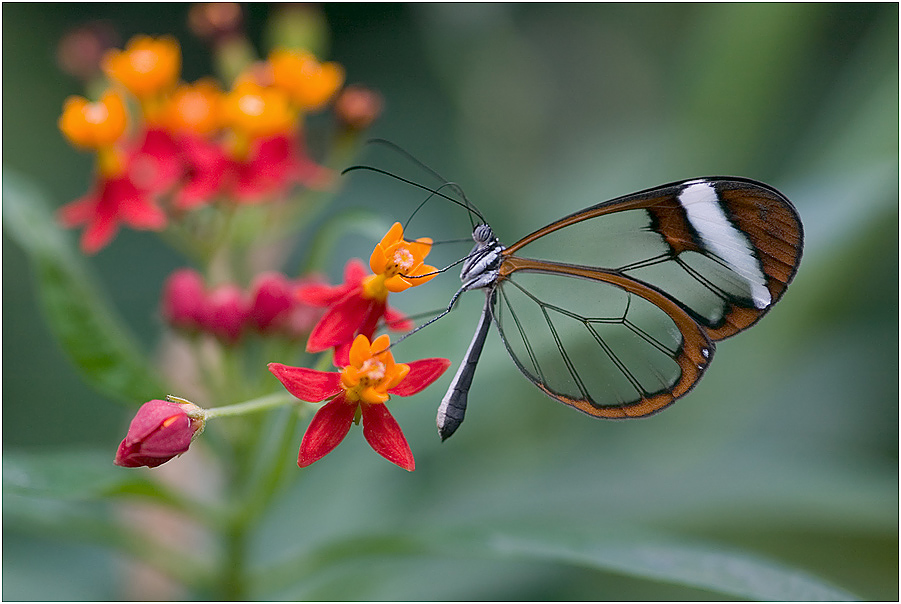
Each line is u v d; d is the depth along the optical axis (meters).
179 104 0.49
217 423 0.49
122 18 0.56
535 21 0.56
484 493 0.51
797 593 0.47
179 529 0.50
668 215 0.48
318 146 0.53
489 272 0.48
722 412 0.52
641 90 0.56
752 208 0.48
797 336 0.52
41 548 0.50
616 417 0.49
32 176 0.55
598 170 0.54
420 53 0.56
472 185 0.55
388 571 0.50
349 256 0.54
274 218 0.50
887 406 0.53
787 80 0.53
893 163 0.50
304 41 0.50
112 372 0.48
